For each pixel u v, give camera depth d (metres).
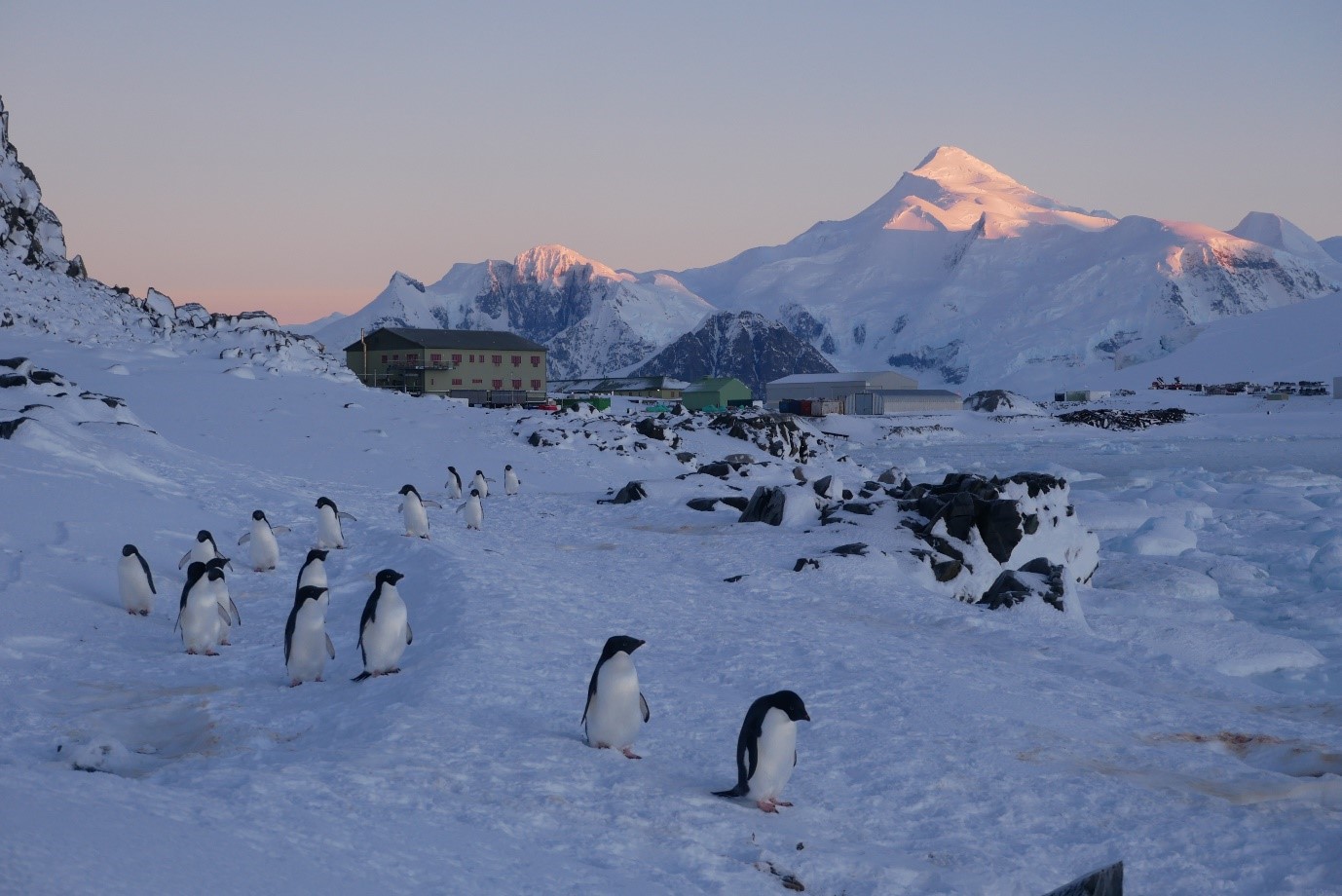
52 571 17.14
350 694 12.16
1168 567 31.75
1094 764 11.59
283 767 8.80
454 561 20.72
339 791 8.26
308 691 12.42
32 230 80.06
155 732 10.87
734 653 15.96
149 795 6.85
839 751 11.41
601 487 49.59
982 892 7.92
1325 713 15.54
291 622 12.64
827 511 32.03
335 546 23.33
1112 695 15.22
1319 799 10.91
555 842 7.88
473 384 123.81
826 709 13.16
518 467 50.31
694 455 58.31
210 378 59.59
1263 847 9.34
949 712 13.17
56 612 15.17
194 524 23.34
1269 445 140.62
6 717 10.59
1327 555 34.50
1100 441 153.00
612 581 22.03
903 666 15.62
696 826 8.55
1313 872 8.80
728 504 36.47
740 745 9.32
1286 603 29.36
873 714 13.02
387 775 8.84
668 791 9.37
